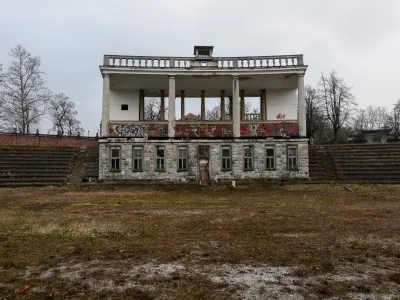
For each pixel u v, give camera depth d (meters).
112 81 37.22
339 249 8.59
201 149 35.31
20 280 6.41
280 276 6.59
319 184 31.73
